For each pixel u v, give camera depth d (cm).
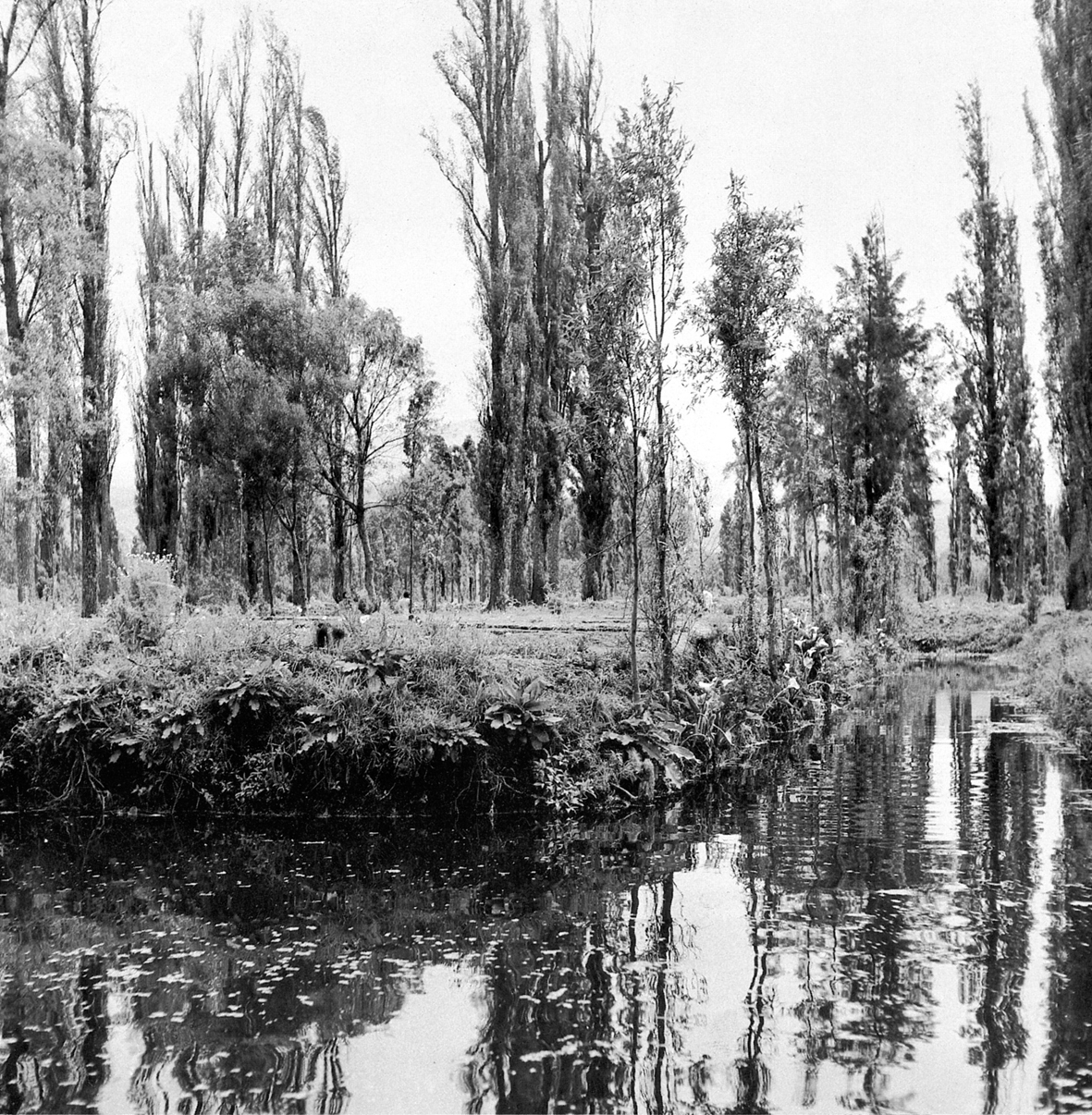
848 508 3094
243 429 2475
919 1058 436
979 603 4034
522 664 1136
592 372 1213
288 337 2583
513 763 984
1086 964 540
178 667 1075
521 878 753
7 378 1745
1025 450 3978
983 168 3953
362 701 985
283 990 530
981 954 561
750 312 1566
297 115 3353
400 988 530
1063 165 2619
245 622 1186
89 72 2494
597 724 1039
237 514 3089
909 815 942
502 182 2533
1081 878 711
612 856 815
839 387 3381
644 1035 467
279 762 991
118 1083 425
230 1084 421
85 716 1039
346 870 785
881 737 1481
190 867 802
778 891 698
